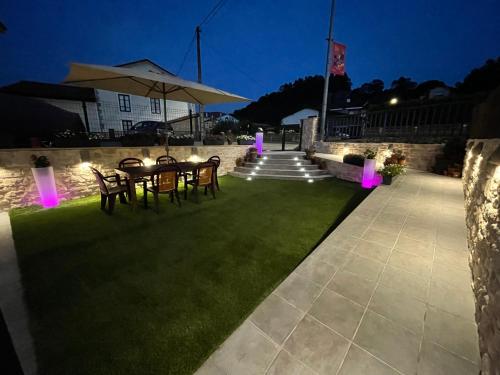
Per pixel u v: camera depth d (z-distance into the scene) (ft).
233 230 11.68
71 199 16.31
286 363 4.46
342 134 35.17
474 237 7.61
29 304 6.58
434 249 8.40
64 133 16.51
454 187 16.70
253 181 23.82
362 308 5.73
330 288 6.46
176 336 5.52
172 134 26.37
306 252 9.57
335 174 25.77
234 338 5.04
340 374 4.21
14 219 12.74
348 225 10.42
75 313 6.26
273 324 5.35
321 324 5.31
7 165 13.57
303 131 37.58
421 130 26.58
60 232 11.21
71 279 7.72
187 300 6.75
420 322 5.27
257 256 9.23
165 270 8.26
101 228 11.74
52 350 5.18
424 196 14.57
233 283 7.54
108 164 17.87
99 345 5.30
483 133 11.84
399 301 5.92
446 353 4.54
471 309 5.64
